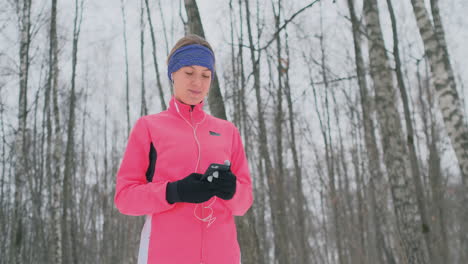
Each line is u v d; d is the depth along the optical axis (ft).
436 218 35.94
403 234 18.02
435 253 26.30
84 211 80.84
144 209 4.72
